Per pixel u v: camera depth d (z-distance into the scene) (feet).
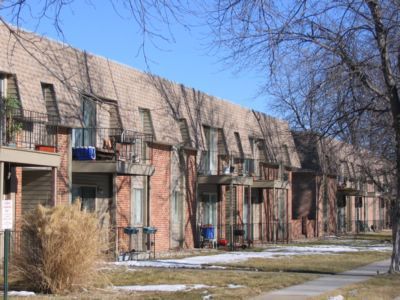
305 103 71.20
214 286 55.62
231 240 109.70
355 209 218.18
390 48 65.16
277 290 54.65
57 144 73.26
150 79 94.99
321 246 122.93
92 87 79.92
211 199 115.96
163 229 97.71
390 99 67.46
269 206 139.74
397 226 71.00
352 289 56.34
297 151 152.76
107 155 79.97
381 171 132.67
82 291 49.60
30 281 49.73
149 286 54.75
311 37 63.93
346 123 72.43
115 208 80.53
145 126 93.25
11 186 67.67
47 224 49.21
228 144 118.11
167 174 98.89
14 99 64.69
